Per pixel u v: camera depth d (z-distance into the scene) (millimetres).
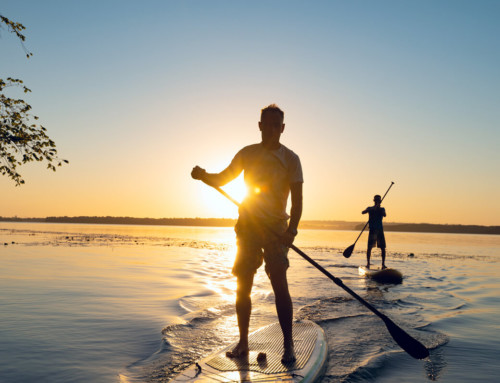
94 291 6891
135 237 31438
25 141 9523
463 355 3746
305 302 6051
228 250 18641
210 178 3180
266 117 3111
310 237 43500
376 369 3301
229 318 4949
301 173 3164
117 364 3311
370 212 10680
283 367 2781
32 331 4316
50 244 20078
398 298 6602
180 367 3232
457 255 18891
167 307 5633
